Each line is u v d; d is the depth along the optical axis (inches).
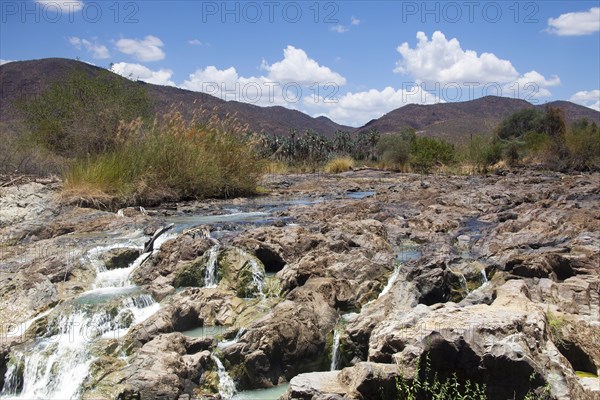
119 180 694.5
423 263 385.7
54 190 657.0
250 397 285.6
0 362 314.3
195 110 840.9
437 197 730.2
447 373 224.1
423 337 227.6
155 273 413.4
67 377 295.1
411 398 220.4
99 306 355.6
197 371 289.9
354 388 229.8
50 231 526.9
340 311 347.9
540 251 410.3
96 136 812.0
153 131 790.5
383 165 1674.5
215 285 403.9
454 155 1549.0
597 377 252.7
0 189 637.9
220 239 466.0
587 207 613.0
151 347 296.2
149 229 519.5
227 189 817.5
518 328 244.7
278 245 430.0
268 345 297.0
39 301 373.7
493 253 428.5
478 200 708.0
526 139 1809.8
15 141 840.3
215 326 340.5
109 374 286.5
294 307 322.7
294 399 233.9
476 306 277.4
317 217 590.9
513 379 216.4
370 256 422.0
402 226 552.4
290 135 2488.9
